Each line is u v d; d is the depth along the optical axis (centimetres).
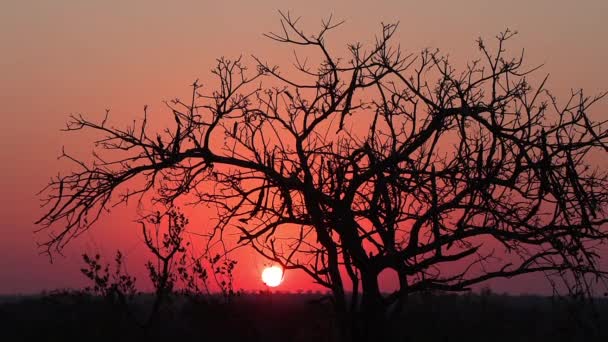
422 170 1644
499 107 1661
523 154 1596
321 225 1689
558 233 1614
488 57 1683
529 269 1642
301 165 1686
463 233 1652
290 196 1694
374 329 1725
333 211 1688
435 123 1664
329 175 1680
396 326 2067
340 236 1709
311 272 1744
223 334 2527
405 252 1684
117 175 1697
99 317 2606
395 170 1653
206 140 1711
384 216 1703
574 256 1592
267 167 1694
